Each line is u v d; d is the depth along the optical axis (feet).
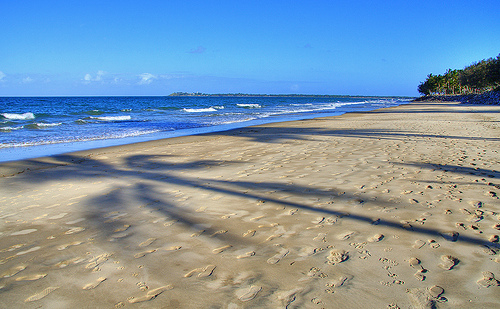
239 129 49.08
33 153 28.43
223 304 6.37
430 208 11.53
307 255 8.33
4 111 97.40
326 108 146.00
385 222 10.39
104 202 13.55
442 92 372.79
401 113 87.76
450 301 6.25
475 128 42.22
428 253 8.23
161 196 14.16
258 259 8.21
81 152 28.45
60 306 6.49
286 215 11.32
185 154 25.94
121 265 8.12
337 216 11.05
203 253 8.66
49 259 8.58
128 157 25.29
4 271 8.00
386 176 16.35
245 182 16.02
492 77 184.55
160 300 6.56
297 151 25.52
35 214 12.25
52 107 128.98
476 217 10.55
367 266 7.67
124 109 116.47
